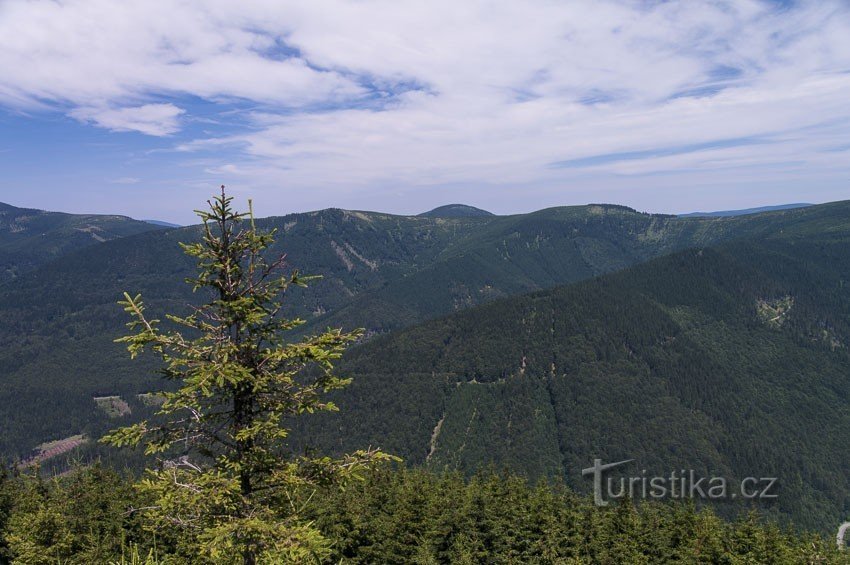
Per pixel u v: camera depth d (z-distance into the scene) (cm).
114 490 5097
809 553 5559
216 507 1166
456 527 5153
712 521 5809
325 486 1228
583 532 5281
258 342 1231
